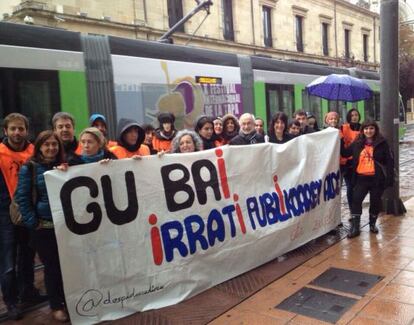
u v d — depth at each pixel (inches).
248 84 366.6
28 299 156.0
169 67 300.7
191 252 155.5
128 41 282.4
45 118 234.1
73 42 251.3
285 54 1053.2
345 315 135.9
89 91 254.1
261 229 179.6
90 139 145.6
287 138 218.5
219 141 218.8
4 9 620.4
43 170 134.9
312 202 206.8
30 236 140.2
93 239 134.3
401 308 138.7
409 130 1240.8
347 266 176.9
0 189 146.7
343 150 236.8
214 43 860.6
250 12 953.5
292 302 146.6
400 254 187.0
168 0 776.3
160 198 150.3
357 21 1368.1
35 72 231.6
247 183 177.8
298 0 1100.5
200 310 143.3
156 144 220.8
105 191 138.0
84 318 132.0
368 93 300.7
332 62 1242.6
